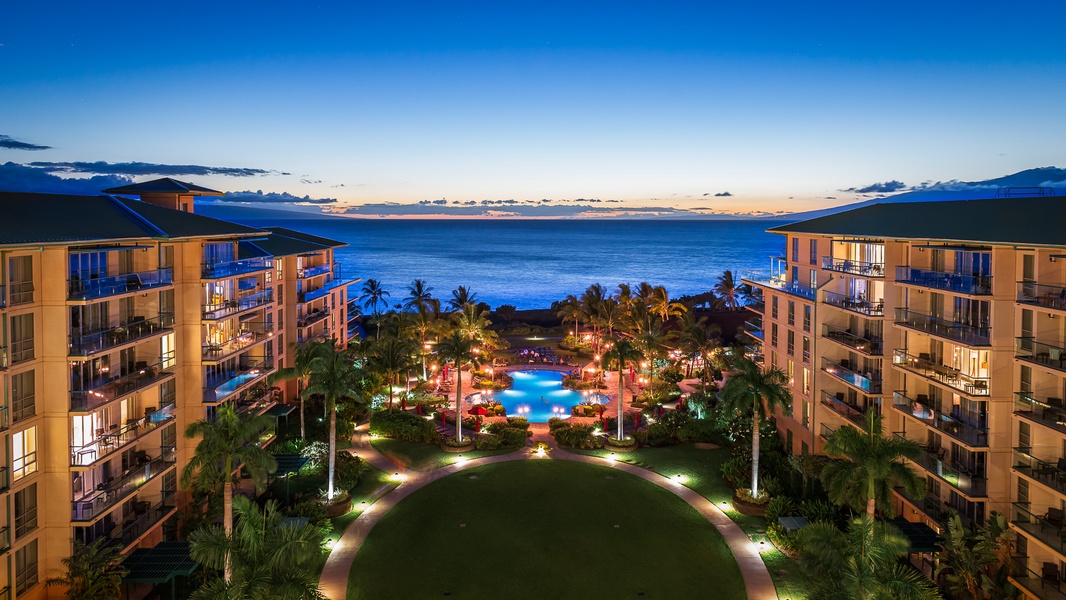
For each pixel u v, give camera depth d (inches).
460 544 1576.0
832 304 1929.1
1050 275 1320.1
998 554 1298.0
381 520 1706.4
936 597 1096.8
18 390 1232.2
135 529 1424.7
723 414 2222.0
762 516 1727.4
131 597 1363.2
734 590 1387.8
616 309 3627.0
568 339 4116.6
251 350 2188.7
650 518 1715.1
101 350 1354.6
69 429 1283.2
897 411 1771.7
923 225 1658.5
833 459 1809.8
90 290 1346.0
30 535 1241.4
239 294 2113.7
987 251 1435.8
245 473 1943.9
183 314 1742.1
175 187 2121.1
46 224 1312.7
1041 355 1342.3
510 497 1844.2
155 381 1547.7
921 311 1679.4
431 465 2094.0
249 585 1036.5
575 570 1461.6
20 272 1240.8
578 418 2630.4
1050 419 1299.2
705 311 4653.1
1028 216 1429.6
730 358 2662.4
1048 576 1282.0
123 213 1604.3
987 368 1453.0
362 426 2481.5
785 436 2220.7
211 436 1273.4
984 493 1428.4
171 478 1656.0
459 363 2239.2
